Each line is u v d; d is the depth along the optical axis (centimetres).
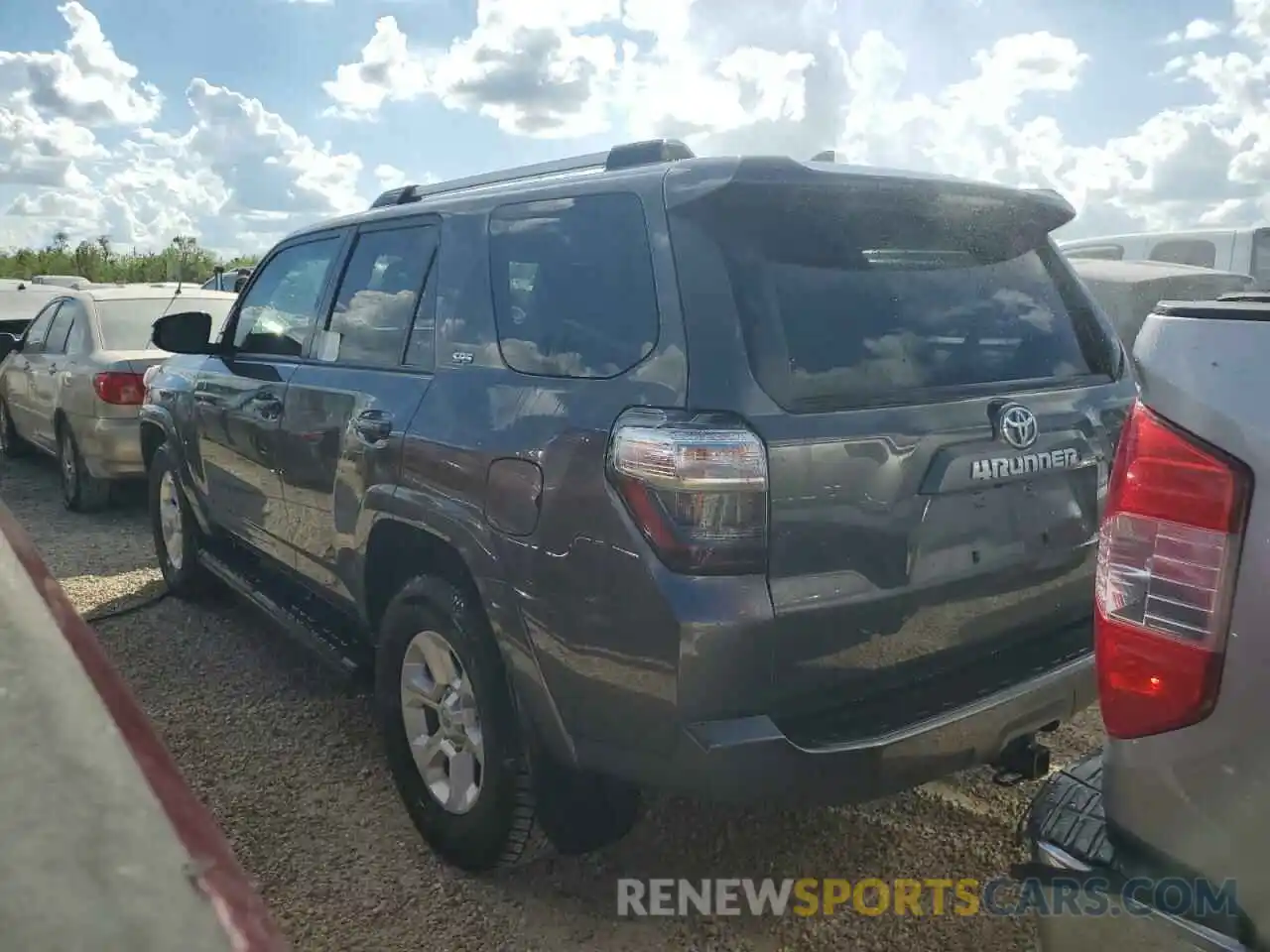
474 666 300
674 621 242
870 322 276
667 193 270
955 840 343
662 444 246
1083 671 288
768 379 252
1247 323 174
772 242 270
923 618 269
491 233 325
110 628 545
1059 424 294
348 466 362
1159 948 182
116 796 129
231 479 477
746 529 242
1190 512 177
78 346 797
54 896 117
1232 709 172
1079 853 198
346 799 372
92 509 812
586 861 333
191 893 122
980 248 312
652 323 264
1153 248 1237
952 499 271
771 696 248
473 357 319
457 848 317
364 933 298
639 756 257
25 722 134
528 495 277
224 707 449
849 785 249
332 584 401
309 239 445
